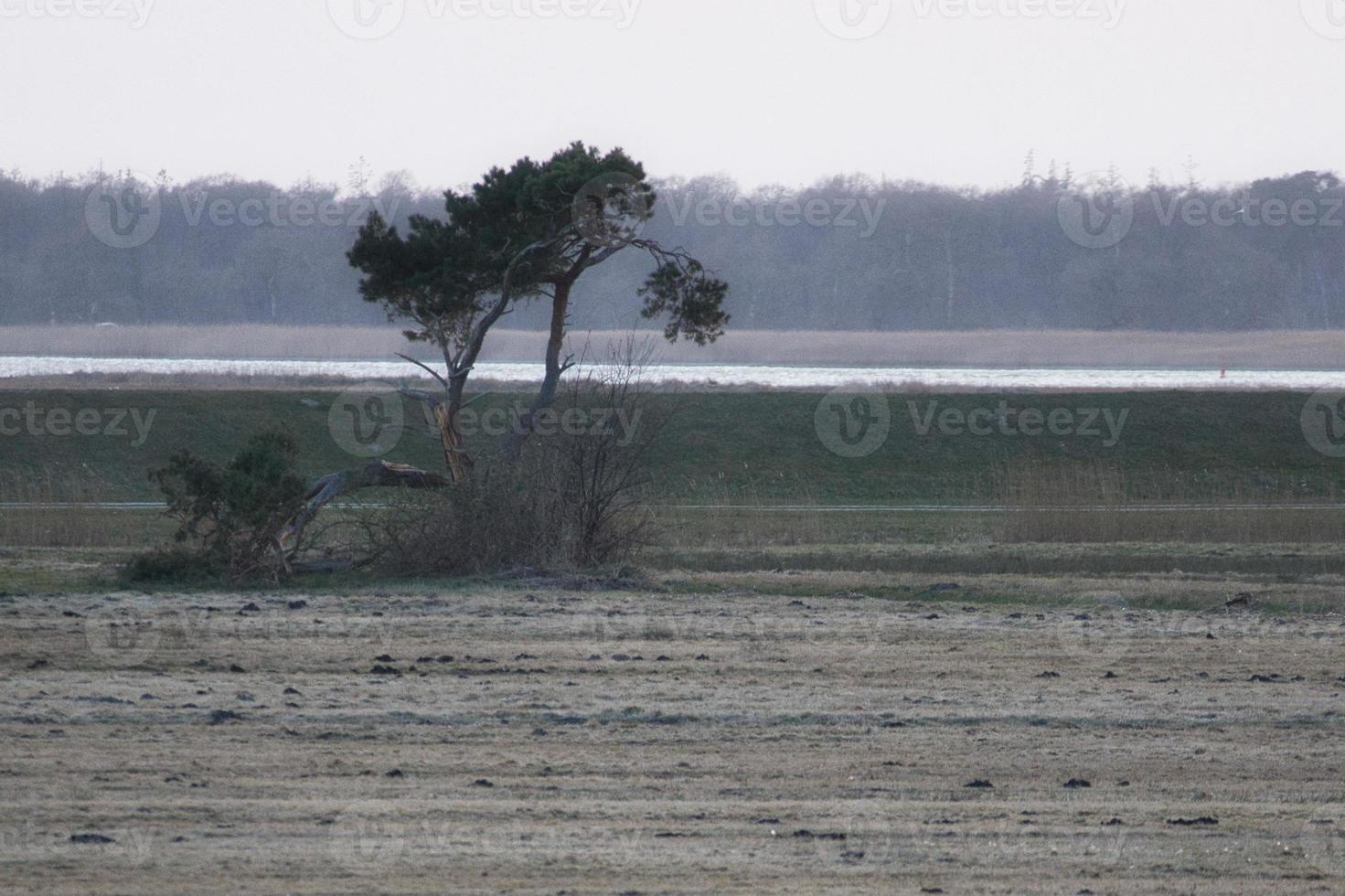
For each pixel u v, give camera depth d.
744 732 43.28
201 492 77.75
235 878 29.62
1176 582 79.25
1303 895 30.34
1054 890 30.20
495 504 82.31
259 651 54.59
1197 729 45.06
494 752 40.31
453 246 86.81
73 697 45.50
